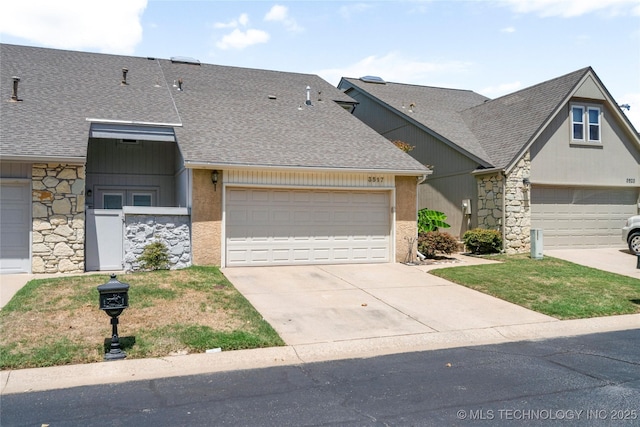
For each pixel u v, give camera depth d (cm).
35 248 1187
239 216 1327
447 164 1881
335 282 1183
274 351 716
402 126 2136
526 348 758
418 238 1545
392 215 1473
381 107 2266
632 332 865
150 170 1631
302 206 1391
